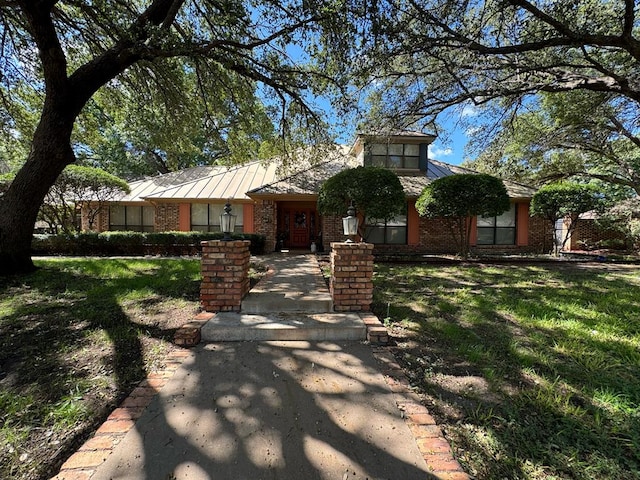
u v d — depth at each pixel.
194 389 2.22
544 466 1.54
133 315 3.74
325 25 5.14
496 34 5.52
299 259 9.48
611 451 1.64
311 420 1.89
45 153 5.92
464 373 2.49
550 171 13.09
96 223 13.84
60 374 2.43
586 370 2.53
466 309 4.24
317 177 12.76
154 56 5.53
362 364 2.63
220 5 5.54
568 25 5.11
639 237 12.17
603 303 4.51
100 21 6.12
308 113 8.66
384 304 4.48
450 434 1.77
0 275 5.80
